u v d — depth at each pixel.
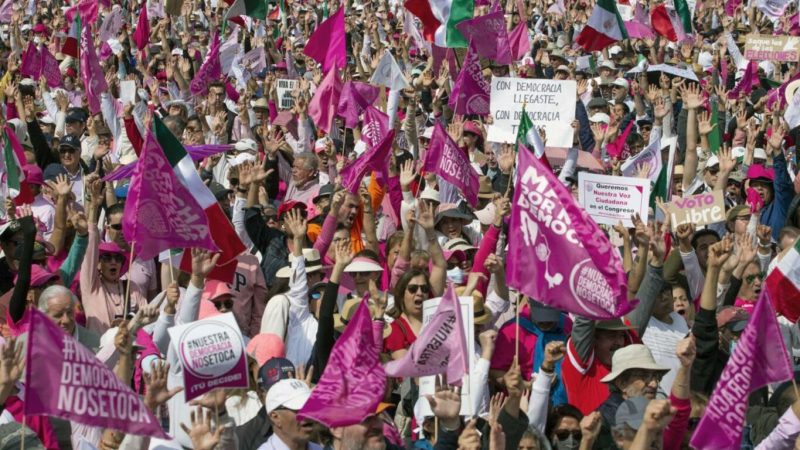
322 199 39.62
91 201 34.19
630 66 74.81
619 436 24.91
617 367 27.23
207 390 23.77
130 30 88.75
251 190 37.81
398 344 30.31
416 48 81.81
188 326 23.89
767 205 44.41
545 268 26.33
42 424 25.17
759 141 55.59
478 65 49.59
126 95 55.72
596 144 50.47
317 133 56.69
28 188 40.25
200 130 50.12
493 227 33.62
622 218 36.50
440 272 32.25
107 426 20.59
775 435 25.27
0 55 77.06
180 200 27.47
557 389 29.31
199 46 81.62
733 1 103.50
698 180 47.47
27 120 44.72
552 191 26.27
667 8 76.81
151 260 35.19
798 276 32.34
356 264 33.50
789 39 68.06
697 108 48.94
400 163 45.88
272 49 80.19
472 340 27.03
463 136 49.22
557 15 99.62
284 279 33.31
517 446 24.69
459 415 24.58
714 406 22.77
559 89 43.16
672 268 33.91
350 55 74.69
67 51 68.44
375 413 23.81
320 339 29.09
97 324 33.25
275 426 24.00
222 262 31.72
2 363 20.70
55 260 35.28
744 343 22.58
